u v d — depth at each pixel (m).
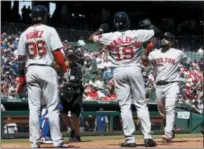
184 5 34.97
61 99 11.61
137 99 9.38
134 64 9.24
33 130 8.59
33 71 8.49
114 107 17.38
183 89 22.58
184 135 16.78
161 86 11.48
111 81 20.70
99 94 19.34
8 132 14.09
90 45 23.66
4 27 22.77
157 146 9.39
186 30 35.84
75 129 11.68
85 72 21.09
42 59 8.51
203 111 19.94
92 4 33.84
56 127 8.64
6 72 19.16
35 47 8.52
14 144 10.56
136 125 16.61
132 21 35.12
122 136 15.66
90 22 32.72
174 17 37.03
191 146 9.77
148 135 9.31
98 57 22.47
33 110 8.61
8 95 16.67
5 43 21.73
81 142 11.32
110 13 34.84
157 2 34.38
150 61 11.66
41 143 10.69
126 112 9.24
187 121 18.47
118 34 9.27
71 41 24.20
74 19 32.56
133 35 9.20
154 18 36.41
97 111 16.34
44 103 9.46
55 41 8.49
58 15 31.81
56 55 8.49
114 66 9.34
